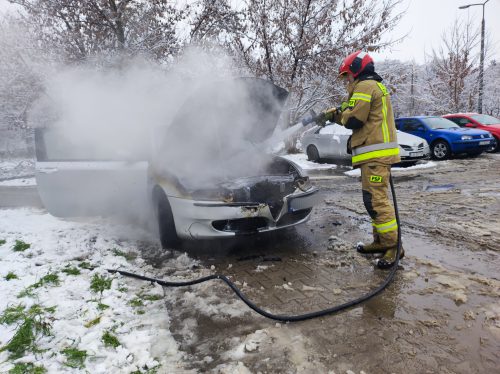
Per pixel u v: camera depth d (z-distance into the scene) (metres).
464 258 3.50
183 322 2.57
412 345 2.22
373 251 3.63
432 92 21.09
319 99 11.95
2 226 4.82
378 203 3.33
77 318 2.56
